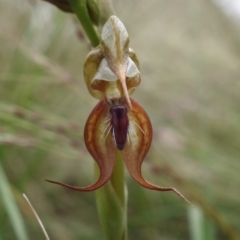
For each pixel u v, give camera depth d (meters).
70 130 0.13
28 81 0.15
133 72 0.07
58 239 0.14
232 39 0.24
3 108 0.12
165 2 0.23
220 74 0.21
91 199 0.17
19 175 0.15
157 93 0.20
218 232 0.15
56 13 0.17
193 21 0.19
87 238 0.15
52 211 0.16
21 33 0.16
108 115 0.07
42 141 0.13
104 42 0.07
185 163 0.16
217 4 0.24
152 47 0.22
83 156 0.13
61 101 0.17
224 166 0.16
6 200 0.10
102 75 0.07
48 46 0.17
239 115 0.19
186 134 0.17
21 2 0.17
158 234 0.15
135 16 0.21
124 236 0.08
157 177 0.15
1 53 0.15
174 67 0.21
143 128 0.07
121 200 0.08
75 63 0.17
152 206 0.16
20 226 0.10
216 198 0.15
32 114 0.12
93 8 0.07
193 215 0.12
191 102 0.19
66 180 0.18
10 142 0.12
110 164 0.07
